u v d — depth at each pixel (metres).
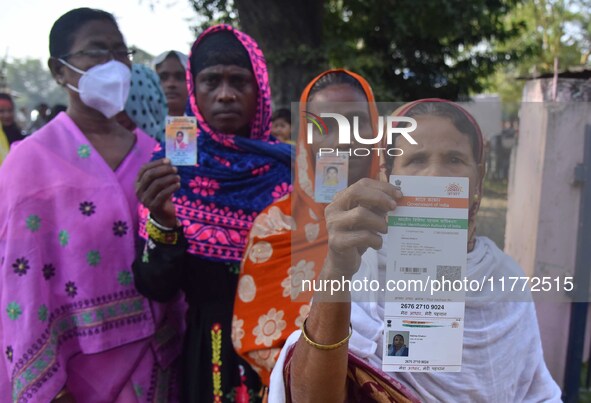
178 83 3.28
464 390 1.22
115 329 2.02
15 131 5.31
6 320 1.91
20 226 1.93
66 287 1.99
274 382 1.26
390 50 9.05
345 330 1.11
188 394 1.95
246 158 2.06
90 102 2.09
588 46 20.86
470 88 9.46
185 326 2.21
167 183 1.77
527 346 1.28
